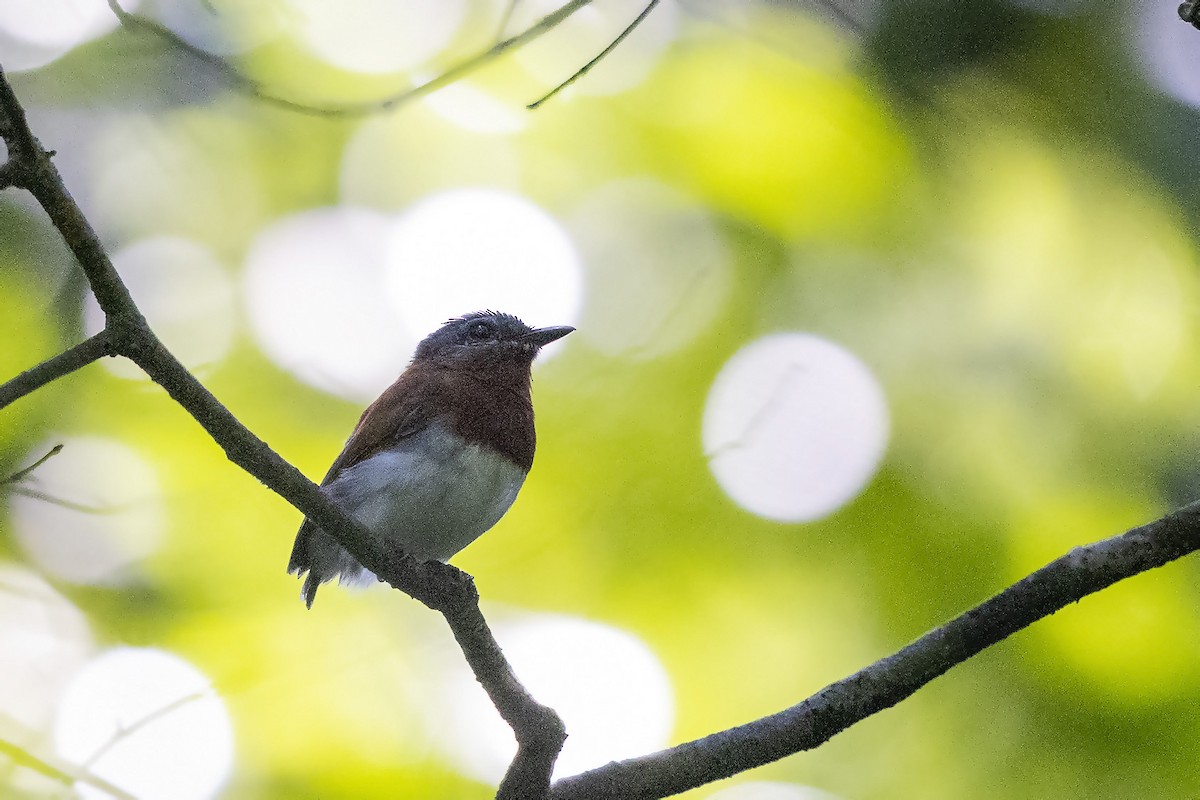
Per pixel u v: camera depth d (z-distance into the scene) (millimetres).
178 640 11344
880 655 10859
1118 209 12203
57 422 11992
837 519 11305
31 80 14148
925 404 11602
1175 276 11906
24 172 6387
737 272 12562
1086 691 10070
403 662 11305
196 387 6887
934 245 12367
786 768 10742
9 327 12688
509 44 8484
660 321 12352
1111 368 11531
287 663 11266
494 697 7539
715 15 12219
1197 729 9758
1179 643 9969
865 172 12602
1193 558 10164
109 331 6688
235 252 13695
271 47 14102
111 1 8695
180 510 11734
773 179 12766
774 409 11453
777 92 12836
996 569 10773
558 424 11992
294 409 12508
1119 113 12477
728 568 11398
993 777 10109
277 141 14023
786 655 11102
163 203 13969
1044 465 11148
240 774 10688
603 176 13305
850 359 11992
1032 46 12562
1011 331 11836
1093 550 7305
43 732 9586
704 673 11133
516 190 13445
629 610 11383
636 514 11609
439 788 10820
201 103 14117
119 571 11594
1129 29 12539
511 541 11586
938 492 11188
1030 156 12430
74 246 6531
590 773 7512
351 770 10789
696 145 13039
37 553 11609
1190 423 11188
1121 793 9789
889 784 10438
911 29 12594
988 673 10375
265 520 11742
